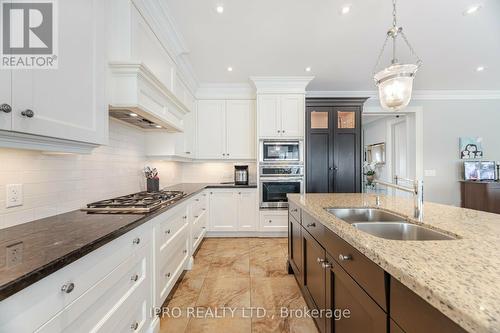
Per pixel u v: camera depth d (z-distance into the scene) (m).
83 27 1.17
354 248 0.98
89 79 1.21
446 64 3.20
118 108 1.60
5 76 0.80
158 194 2.22
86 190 1.65
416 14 2.13
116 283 1.07
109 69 1.54
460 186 4.33
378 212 1.69
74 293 0.81
